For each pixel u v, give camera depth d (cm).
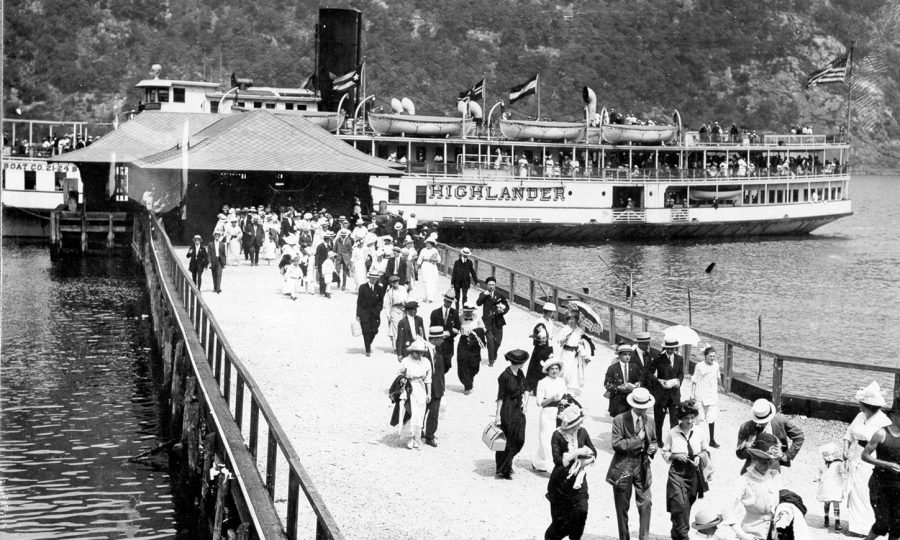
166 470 2594
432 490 1827
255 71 17838
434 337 2116
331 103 8731
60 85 16562
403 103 8406
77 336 4297
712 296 6644
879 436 1544
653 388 2083
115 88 16850
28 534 2131
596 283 6925
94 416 3091
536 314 3766
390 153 8175
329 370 2736
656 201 8825
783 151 9794
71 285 5659
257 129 6550
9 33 16775
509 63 19312
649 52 19688
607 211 8600
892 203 16062
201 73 17525
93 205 6925
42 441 2806
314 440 2106
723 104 18225
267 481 1692
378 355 2942
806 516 1766
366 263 4197
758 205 9319
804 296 6775
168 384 3253
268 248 5250
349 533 1602
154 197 6109
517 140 8444
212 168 6019
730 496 1834
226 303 3781
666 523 1708
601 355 3094
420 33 19488
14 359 3822
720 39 19225
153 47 17362
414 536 1600
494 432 1873
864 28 14125
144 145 7019
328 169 6219
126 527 2194
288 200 6456
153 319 4247
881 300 6656
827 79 9462
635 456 1554
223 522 1909
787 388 4084
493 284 2916
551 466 1934
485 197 8162
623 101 18950
